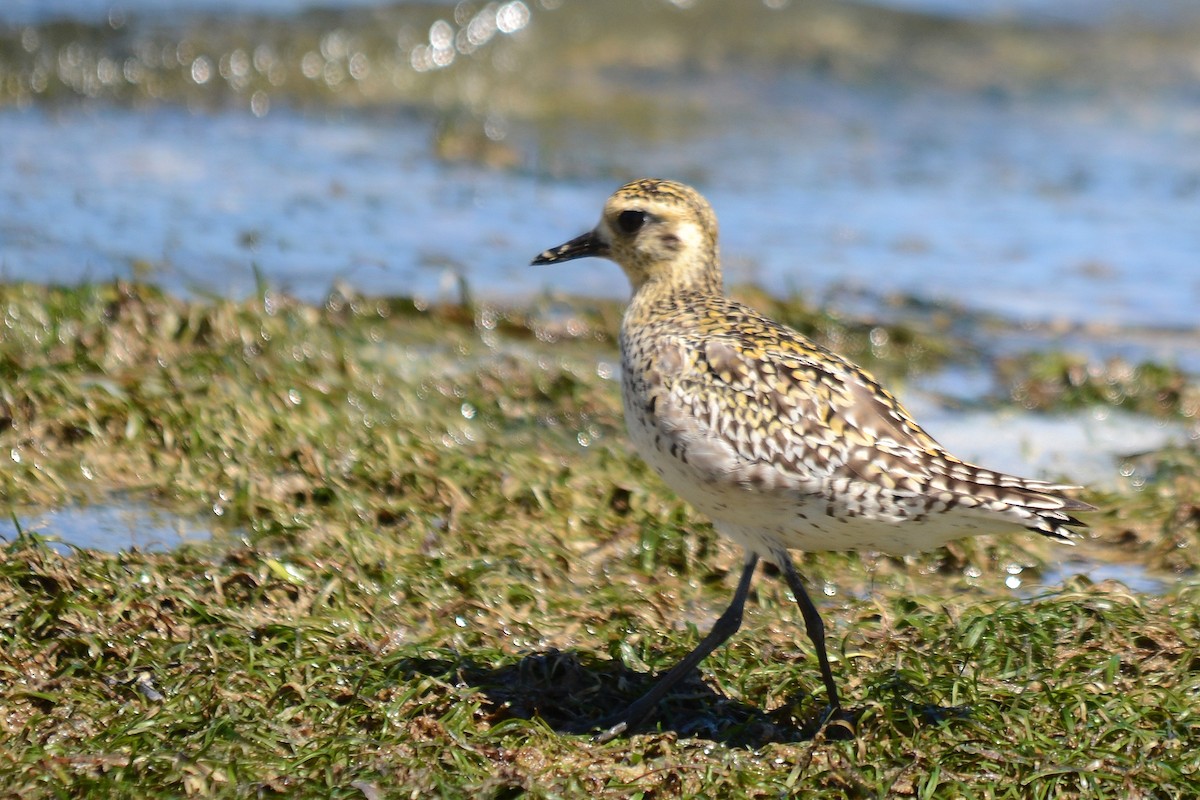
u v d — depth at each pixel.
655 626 10.21
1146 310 18.58
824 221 21.22
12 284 14.93
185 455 12.11
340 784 7.98
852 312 17.78
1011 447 14.48
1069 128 27.05
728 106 26.41
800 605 9.09
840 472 8.66
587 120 25.12
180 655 9.17
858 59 29.09
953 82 28.88
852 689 9.38
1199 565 11.66
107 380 12.86
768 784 8.29
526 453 12.81
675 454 9.08
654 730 9.05
